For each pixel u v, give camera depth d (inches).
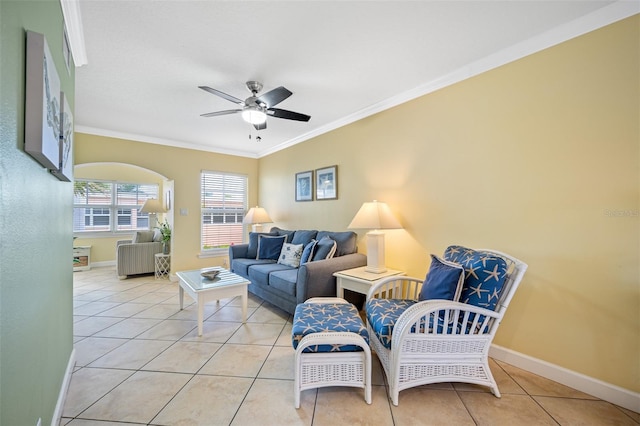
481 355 68.5
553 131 75.2
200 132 163.6
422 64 90.7
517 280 66.6
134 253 187.0
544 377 75.2
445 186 98.9
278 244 157.1
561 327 73.4
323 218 154.9
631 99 64.2
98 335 98.8
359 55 85.7
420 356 66.0
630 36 64.1
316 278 105.8
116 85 104.7
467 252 78.9
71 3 60.4
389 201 118.6
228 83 102.7
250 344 93.0
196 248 191.8
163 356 84.7
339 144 144.3
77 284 170.9
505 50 83.0
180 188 185.8
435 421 59.1
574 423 59.0
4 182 28.7
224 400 65.1
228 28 73.4
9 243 30.3
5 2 28.9
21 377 34.7
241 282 109.4
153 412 60.9
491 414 61.4
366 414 61.1
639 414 61.6
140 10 66.7
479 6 65.9
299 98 116.5
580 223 70.9
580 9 67.1
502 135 84.8
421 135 106.3
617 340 65.4
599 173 68.3
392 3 64.9
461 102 94.4
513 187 82.5
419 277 107.0
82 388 68.8
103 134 158.9
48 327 48.8
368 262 111.1
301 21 70.9
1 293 28.3
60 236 58.9
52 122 42.5
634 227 63.8
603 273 67.6
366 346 64.4
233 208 211.0
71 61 71.2
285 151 187.5
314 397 66.6
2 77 28.1
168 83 103.0
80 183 226.4
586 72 70.0
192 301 137.9
